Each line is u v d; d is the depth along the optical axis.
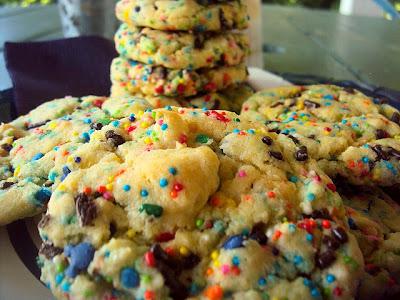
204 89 0.21
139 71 0.21
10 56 0.23
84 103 0.18
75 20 0.27
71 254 0.11
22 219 0.14
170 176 0.12
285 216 0.12
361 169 0.15
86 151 0.14
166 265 0.11
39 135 0.16
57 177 0.14
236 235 0.11
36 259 0.13
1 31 0.29
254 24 0.25
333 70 0.23
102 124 0.15
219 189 0.12
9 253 0.13
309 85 0.22
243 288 0.11
